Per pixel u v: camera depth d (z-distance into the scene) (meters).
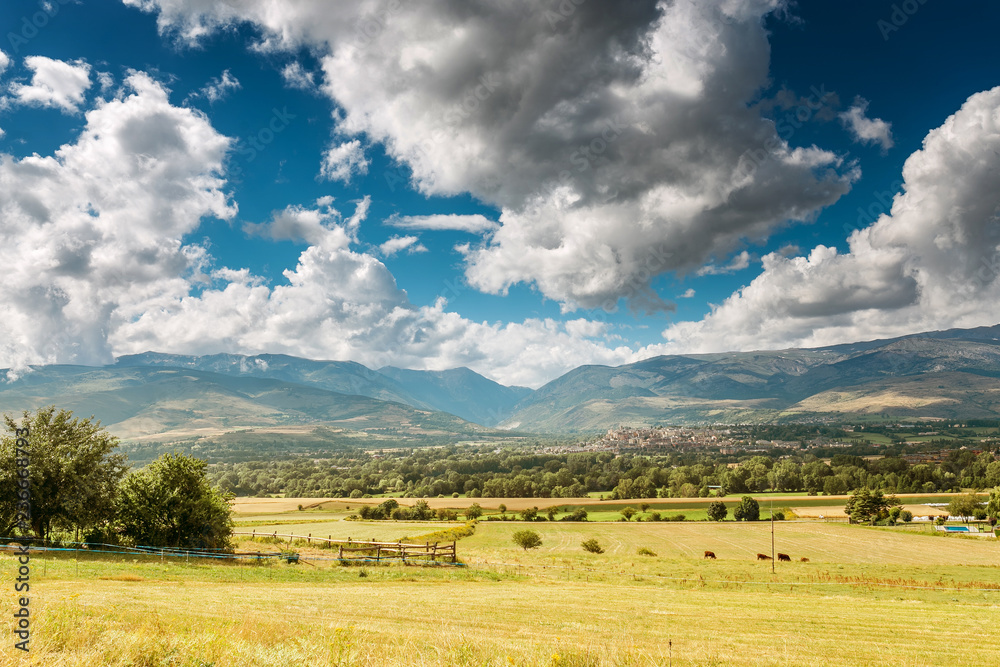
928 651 19.41
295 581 35.22
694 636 20.77
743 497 130.50
